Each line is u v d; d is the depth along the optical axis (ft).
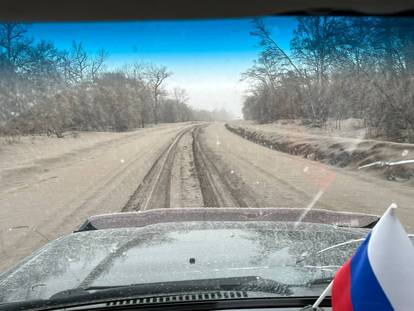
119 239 8.21
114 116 55.42
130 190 27.86
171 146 55.77
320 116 37.01
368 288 4.28
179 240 7.83
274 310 5.60
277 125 50.24
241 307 5.67
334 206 21.53
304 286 5.94
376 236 4.35
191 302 5.69
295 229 8.48
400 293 4.18
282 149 44.98
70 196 26.45
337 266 6.53
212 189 27.35
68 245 7.94
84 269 6.76
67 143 49.34
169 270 6.44
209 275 6.20
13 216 21.56
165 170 35.91
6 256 15.33
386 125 32.35
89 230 9.27
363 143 32.78
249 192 26.05
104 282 6.10
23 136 43.62
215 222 9.03
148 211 10.67
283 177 30.50
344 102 32.76
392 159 28.30
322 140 37.83
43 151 43.96
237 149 49.88
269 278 6.11
